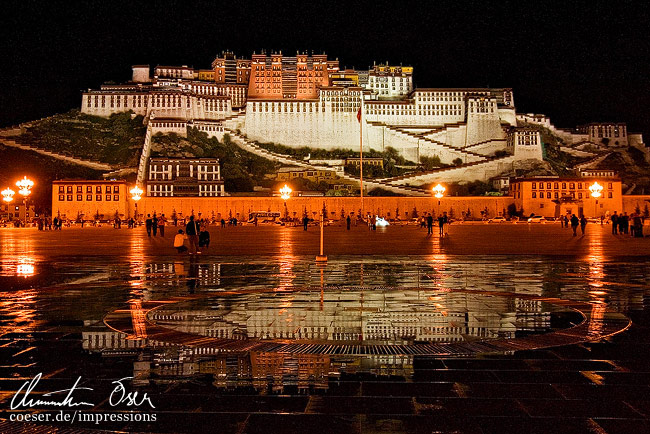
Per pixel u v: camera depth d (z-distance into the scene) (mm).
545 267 23297
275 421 6523
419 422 6488
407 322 11711
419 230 70375
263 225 96375
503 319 12023
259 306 13703
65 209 109688
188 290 16609
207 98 196375
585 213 118250
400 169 184750
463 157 192375
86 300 14773
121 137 177250
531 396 7270
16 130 174125
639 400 7129
